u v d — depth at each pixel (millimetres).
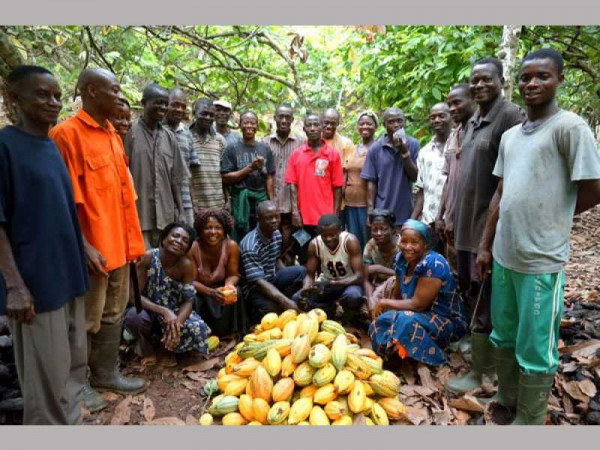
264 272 4008
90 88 2637
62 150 2551
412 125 6328
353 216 5012
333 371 2590
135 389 3035
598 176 2158
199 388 3119
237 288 3885
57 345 2256
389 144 4551
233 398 2643
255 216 4773
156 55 6789
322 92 10102
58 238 2252
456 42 5582
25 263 2146
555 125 2258
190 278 3396
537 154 2305
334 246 3891
